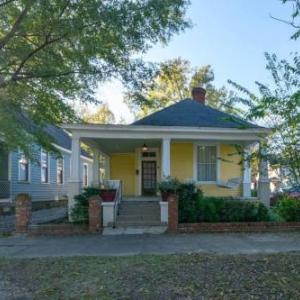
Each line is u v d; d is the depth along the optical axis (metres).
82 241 11.66
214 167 18.30
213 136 15.79
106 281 6.60
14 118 13.73
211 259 8.04
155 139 16.14
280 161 6.71
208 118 17.28
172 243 11.03
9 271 7.57
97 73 14.04
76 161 15.30
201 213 13.84
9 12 13.19
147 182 20.38
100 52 12.93
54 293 6.10
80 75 14.26
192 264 7.60
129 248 10.31
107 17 11.77
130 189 21.52
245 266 7.29
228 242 11.12
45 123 15.97
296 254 8.51
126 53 13.59
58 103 15.44
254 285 6.10
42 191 25.25
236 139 15.77
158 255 8.88
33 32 13.02
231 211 13.89
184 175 18.19
